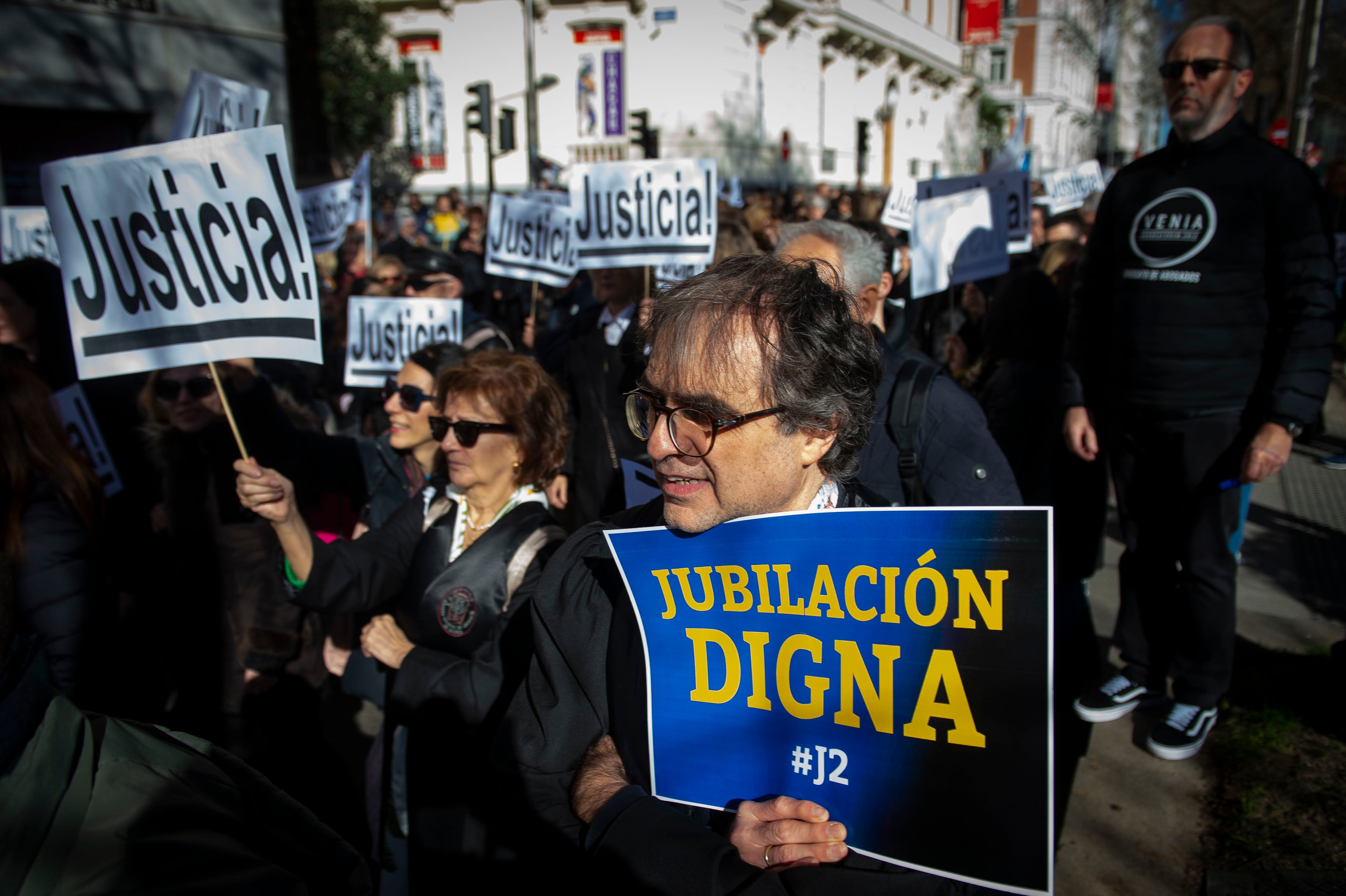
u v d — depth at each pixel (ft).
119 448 9.46
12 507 6.46
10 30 31.53
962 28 143.43
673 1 80.59
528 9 62.49
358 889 3.33
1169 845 8.16
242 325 6.40
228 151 6.28
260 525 7.96
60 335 9.68
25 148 33.45
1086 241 12.80
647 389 3.68
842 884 3.32
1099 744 9.75
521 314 27.09
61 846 2.46
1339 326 29.55
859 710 3.30
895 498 6.40
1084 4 157.48
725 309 3.49
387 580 6.91
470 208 34.83
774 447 3.54
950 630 3.15
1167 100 8.90
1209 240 8.64
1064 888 7.72
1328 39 41.19
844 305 3.73
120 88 34.55
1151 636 10.07
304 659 8.16
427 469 8.68
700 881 3.27
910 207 20.02
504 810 5.90
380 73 66.03
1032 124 149.69
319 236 18.30
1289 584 13.97
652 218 11.73
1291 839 7.91
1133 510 9.79
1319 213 8.21
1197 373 8.84
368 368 13.48
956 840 3.11
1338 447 21.74
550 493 11.80
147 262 6.48
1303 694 10.25
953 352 13.52
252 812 3.09
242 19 37.78
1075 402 10.01
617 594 3.98
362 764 10.41
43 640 6.63
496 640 6.17
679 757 3.63
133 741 2.91
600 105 84.69
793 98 93.91
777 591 3.45
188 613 8.16
